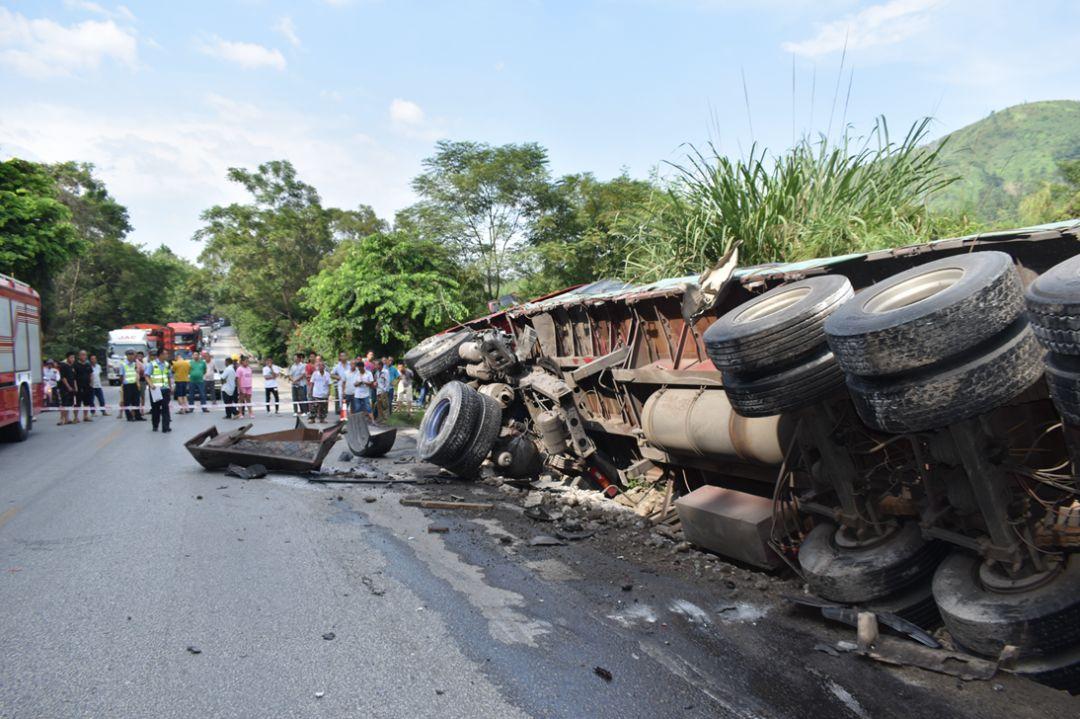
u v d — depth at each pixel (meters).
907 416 3.73
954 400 3.62
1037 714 3.40
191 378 22.67
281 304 49.16
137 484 9.80
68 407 20.16
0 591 5.36
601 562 6.13
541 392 9.79
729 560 6.15
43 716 3.54
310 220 48.62
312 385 21.25
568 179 28.23
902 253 5.35
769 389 4.79
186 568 5.91
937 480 4.55
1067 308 3.10
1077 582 3.78
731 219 10.03
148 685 3.86
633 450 9.39
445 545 6.68
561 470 9.74
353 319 23.75
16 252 29.92
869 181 9.49
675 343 8.23
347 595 5.26
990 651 3.89
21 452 13.99
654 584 5.52
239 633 4.56
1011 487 4.31
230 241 48.31
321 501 8.65
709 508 6.01
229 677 3.95
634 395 8.75
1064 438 4.21
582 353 10.70
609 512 7.98
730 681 3.85
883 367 3.72
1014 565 4.00
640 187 26.45
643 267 11.17
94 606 5.04
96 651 4.29
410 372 20.86
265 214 48.44
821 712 3.49
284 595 5.26
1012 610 3.83
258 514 7.92
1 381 14.40
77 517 7.79
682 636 4.48
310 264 48.91
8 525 7.44
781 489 5.80
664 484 8.45
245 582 5.55
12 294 15.67
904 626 4.30
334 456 12.74
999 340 3.63
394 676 3.95
